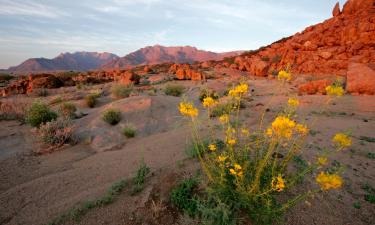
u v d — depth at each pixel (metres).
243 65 42.31
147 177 3.83
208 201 2.63
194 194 2.95
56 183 4.40
